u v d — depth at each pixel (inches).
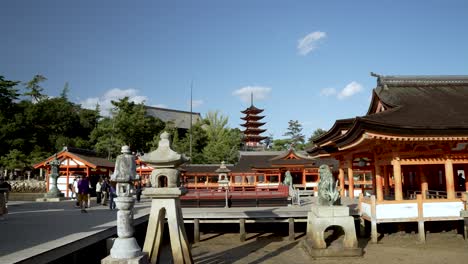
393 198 993.5
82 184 857.5
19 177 2345.0
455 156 784.3
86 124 2819.9
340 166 1235.9
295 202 1099.9
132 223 386.3
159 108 4288.9
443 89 1002.7
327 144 1052.5
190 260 479.2
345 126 964.0
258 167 1924.2
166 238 850.1
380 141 757.9
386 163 838.5
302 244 762.8
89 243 507.8
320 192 681.6
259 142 4101.9
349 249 645.3
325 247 652.7
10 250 404.5
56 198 1257.4
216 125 3304.6
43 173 2251.5
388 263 607.5
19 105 2433.6
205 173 1956.2
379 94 981.8
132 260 356.5
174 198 470.3
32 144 2267.5
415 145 780.6
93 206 1031.0
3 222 666.2
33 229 572.4
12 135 2160.4
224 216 840.9
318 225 655.1
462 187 1063.0
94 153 1745.8
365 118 732.0
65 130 2655.0
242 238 835.4
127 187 382.9
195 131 2965.1
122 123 2353.6
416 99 912.9
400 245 726.5
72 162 1491.1
